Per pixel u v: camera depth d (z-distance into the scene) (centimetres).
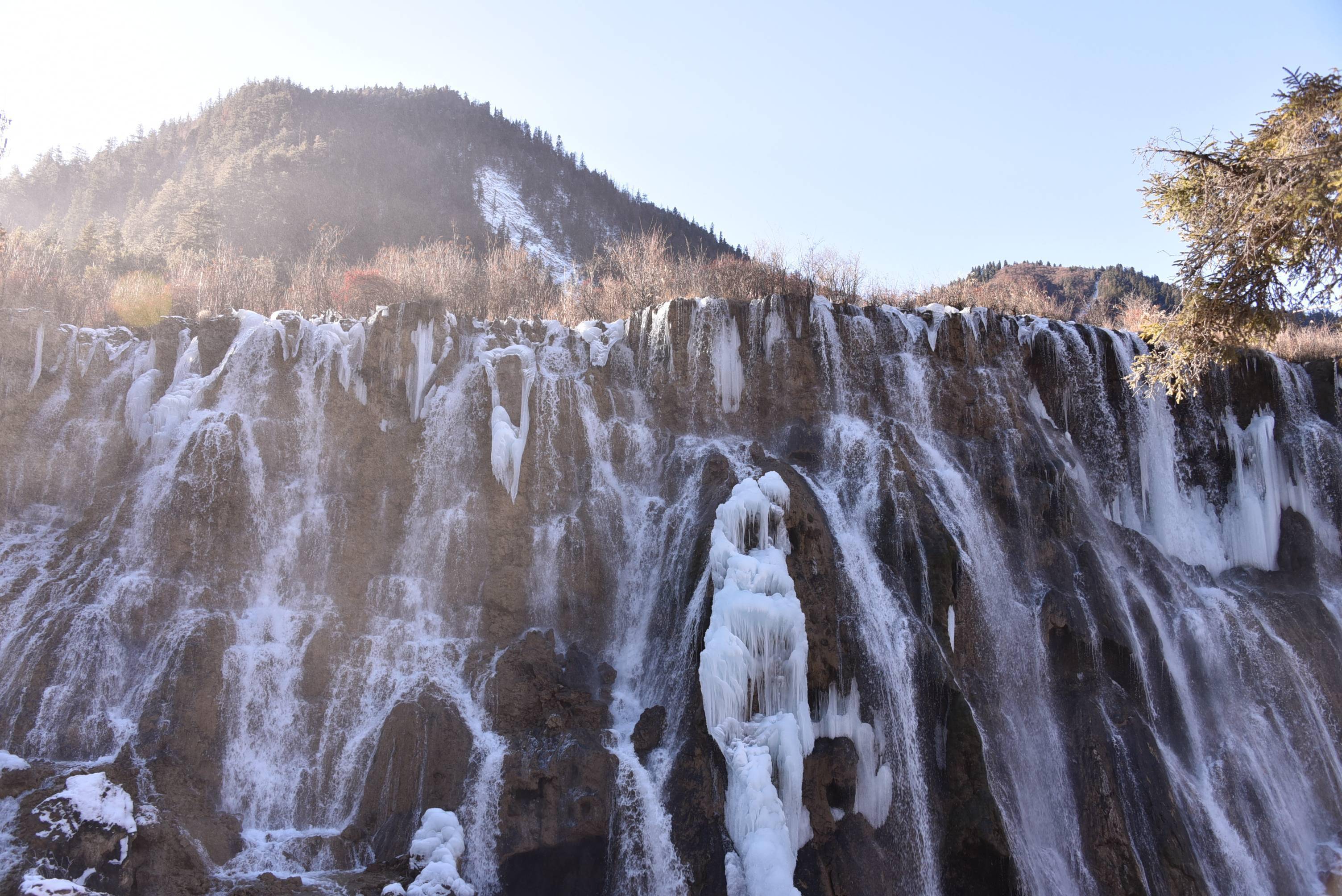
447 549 2120
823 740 1866
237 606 1950
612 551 2247
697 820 1706
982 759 1864
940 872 1831
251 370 2188
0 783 1459
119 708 1741
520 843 1700
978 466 2473
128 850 1422
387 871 1609
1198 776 2119
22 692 1692
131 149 12306
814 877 1700
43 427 2080
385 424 2236
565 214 12712
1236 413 2822
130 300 3038
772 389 2516
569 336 2564
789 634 1833
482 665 1970
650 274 3747
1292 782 2188
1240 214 1533
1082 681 2123
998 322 2744
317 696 1873
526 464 2248
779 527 2031
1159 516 2670
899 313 2677
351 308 3478
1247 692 2288
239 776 1733
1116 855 1878
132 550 1925
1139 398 2714
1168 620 2375
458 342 2367
